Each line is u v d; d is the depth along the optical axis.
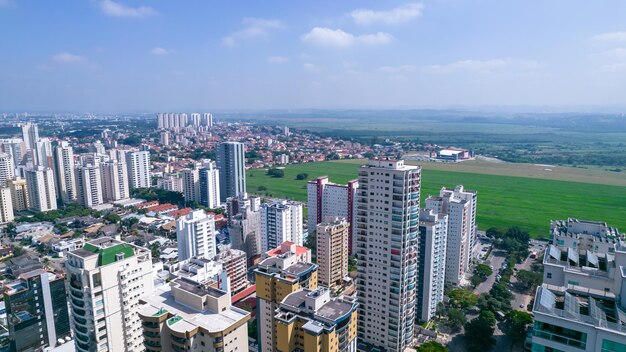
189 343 100.94
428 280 178.00
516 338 161.75
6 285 164.88
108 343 122.88
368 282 158.75
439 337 174.00
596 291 71.88
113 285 122.44
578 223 127.69
